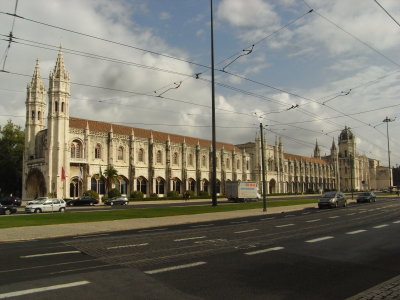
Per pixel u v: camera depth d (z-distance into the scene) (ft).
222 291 30.09
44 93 264.93
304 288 31.55
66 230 75.20
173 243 54.75
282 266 39.63
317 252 47.88
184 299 27.86
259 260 42.47
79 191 233.55
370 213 115.65
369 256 45.55
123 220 98.53
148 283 32.07
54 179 223.71
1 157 278.87
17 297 27.73
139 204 205.77
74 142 237.45
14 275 34.53
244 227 78.59
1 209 133.28
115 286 30.99
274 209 143.74
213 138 140.46
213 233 67.72
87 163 237.66
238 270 37.45
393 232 68.08
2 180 278.46
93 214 112.78
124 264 39.55
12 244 56.80
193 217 108.37
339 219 95.71
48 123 229.86
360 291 31.04
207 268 38.06
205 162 332.60
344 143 598.75
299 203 185.16
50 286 30.73
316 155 625.41
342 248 50.90
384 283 32.78
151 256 44.11
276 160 419.95
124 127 280.10
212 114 140.15
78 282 32.04
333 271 37.81
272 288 31.32
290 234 65.57
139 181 272.10
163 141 293.64
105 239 60.03
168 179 290.35
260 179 387.75
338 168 572.10
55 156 225.56
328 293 30.25
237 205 157.58
